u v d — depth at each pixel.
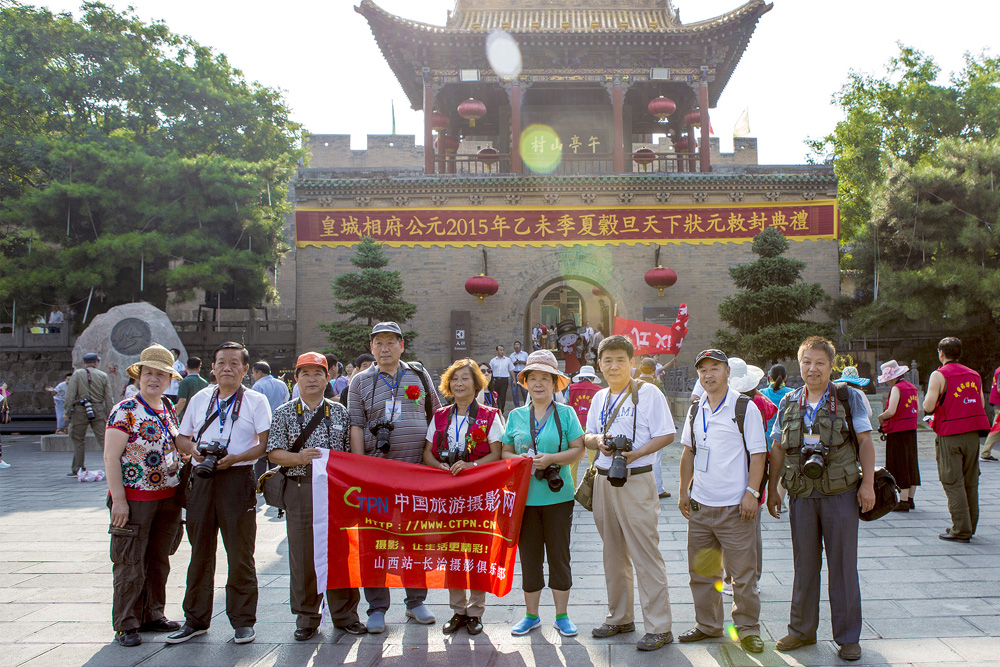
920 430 18.11
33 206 25.00
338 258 24.44
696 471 5.45
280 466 5.79
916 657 4.90
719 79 28.56
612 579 5.51
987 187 22.86
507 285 24.45
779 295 20.39
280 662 5.08
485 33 24.92
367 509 5.73
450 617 6.05
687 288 24.50
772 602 6.16
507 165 28.23
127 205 25.44
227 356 5.82
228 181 26.08
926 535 8.25
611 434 5.60
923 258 23.75
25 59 29.66
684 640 5.33
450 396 6.28
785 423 5.36
